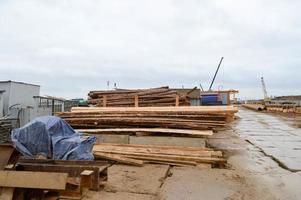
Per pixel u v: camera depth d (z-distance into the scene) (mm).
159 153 7516
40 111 20641
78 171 4895
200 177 6250
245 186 5691
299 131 16797
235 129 17953
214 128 8875
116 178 5961
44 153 6480
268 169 7246
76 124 9609
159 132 8648
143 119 8883
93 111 9727
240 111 46844
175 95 10711
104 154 7523
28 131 6586
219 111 8570
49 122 6770
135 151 7660
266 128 18688
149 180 5852
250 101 92875
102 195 4891
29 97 23453
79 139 6730
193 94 20906
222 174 6570
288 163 7922
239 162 8047
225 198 4938
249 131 16766
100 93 11602
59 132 6879
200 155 7410
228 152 9727
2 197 4109
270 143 11891
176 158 7328
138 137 8672
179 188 5422
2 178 4133
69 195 4648
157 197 4879
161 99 10789
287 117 30688
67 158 6242
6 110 20438
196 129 8562
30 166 4812
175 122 8672
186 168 7047
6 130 13844
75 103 27672
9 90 21594
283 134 15250
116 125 9273
